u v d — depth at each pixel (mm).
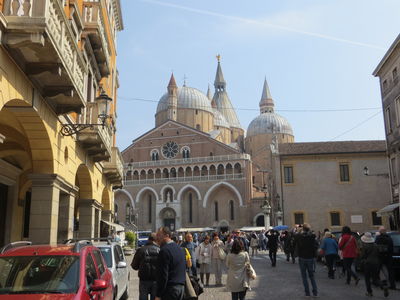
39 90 12406
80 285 6797
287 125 113688
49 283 6816
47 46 10391
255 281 17391
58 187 14617
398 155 34344
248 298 13227
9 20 9688
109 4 27734
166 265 7098
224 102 129750
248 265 10102
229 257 10172
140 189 81875
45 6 10148
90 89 20375
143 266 10047
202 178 78875
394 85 34562
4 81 9898
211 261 17312
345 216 45219
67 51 12562
